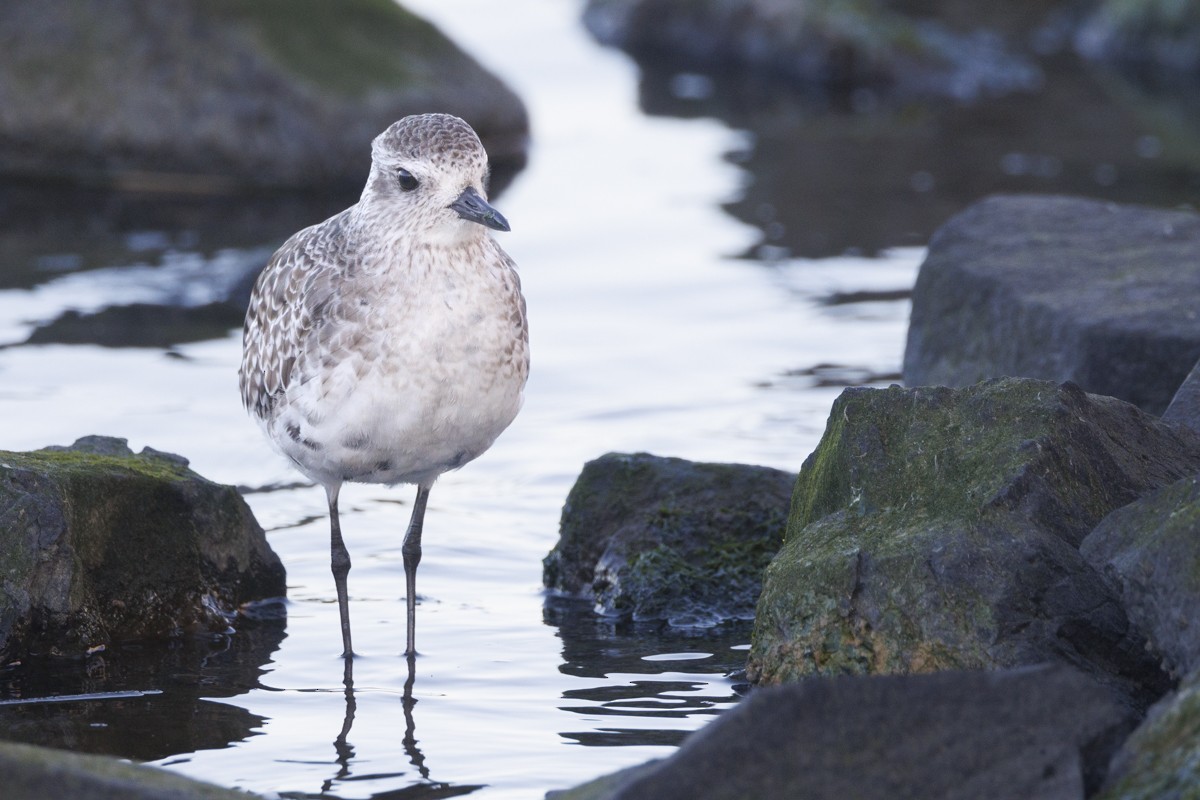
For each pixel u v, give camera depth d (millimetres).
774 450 15078
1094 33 35562
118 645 11297
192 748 9539
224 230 23016
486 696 10344
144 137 25656
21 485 10930
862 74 33125
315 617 11898
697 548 12336
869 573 9602
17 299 19656
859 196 24656
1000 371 14562
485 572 12781
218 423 15805
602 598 12211
